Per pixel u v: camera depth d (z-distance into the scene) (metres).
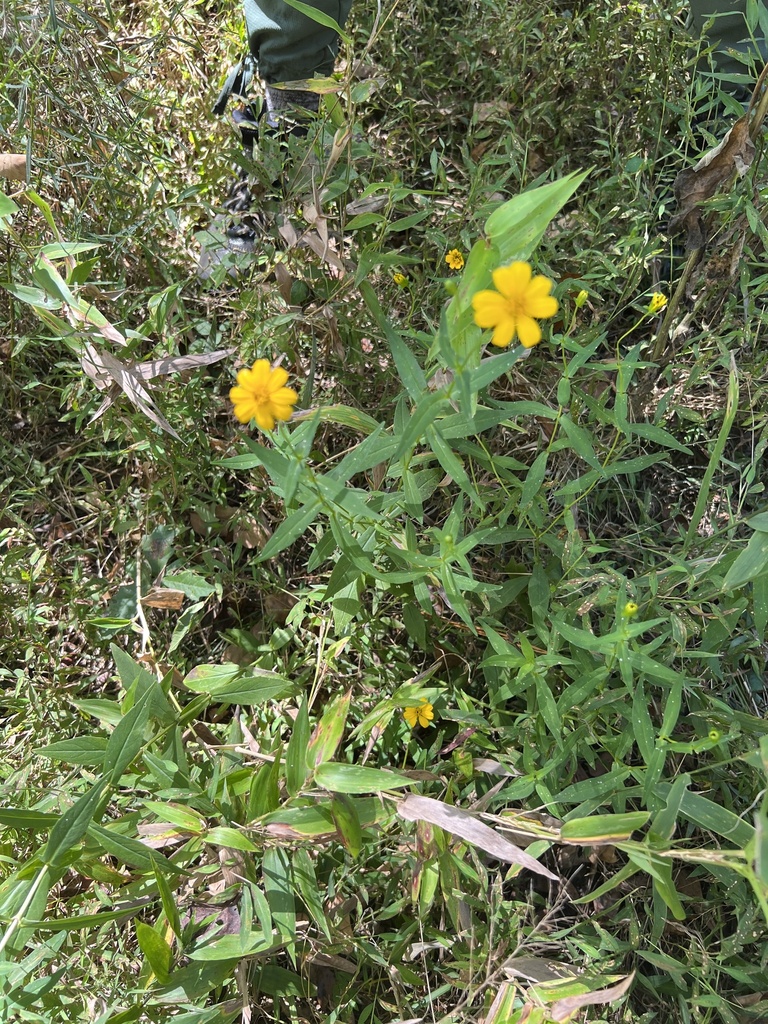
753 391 0.71
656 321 0.82
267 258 0.70
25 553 0.70
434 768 0.57
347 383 0.72
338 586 0.51
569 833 0.40
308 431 0.41
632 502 0.76
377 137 0.87
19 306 0.71
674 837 0.61
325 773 0.42
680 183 0.67
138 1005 0.43
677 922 0.57
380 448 0.44
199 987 0.44
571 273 0.76
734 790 0.60
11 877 0.40
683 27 0.84
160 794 0.45
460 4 0.94
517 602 0.64
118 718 0.50
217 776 0.48
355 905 0.58
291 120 0.74
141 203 0.73
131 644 0.72
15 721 0.67
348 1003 0.55
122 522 0.72
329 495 0.42
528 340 0.32
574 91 0.91
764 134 0.62
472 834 0.40
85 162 0.69
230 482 0.78
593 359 0.79
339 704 0.44
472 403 0.38
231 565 0.74
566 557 0.54
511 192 0.83
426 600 0.51
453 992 0.58
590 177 0.85
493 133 0.88
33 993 0.43
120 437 0.71
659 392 0.78
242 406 0.36
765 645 0.66
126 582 0.74
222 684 0.55
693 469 0.78
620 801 0.50
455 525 0.45
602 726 0.56
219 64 0.92
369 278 0.76
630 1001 0.59
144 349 0.77
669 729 0.42
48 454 0.82
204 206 0.74
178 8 0.84
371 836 0.51
